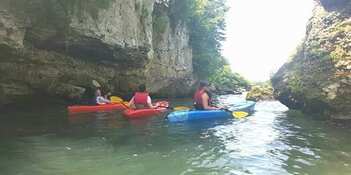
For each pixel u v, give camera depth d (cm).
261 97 2058
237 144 825
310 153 738
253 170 619
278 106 1703
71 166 634
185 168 630
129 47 1697
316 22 1267
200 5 2948
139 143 830
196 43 3086
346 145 806
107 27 1541
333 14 1193
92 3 1445
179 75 2678
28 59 1457
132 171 611
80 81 1744
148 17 1875
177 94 2802
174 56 2562
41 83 1592
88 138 879
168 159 687
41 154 712
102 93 1864
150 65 2131
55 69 1598
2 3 1202
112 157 698
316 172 607
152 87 2347
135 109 1326
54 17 1356
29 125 1070
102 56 1695
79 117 1273
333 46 1102
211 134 950
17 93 1535
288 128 1040
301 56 1373
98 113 1394
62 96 1702
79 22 1416
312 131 984
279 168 630
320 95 1090
